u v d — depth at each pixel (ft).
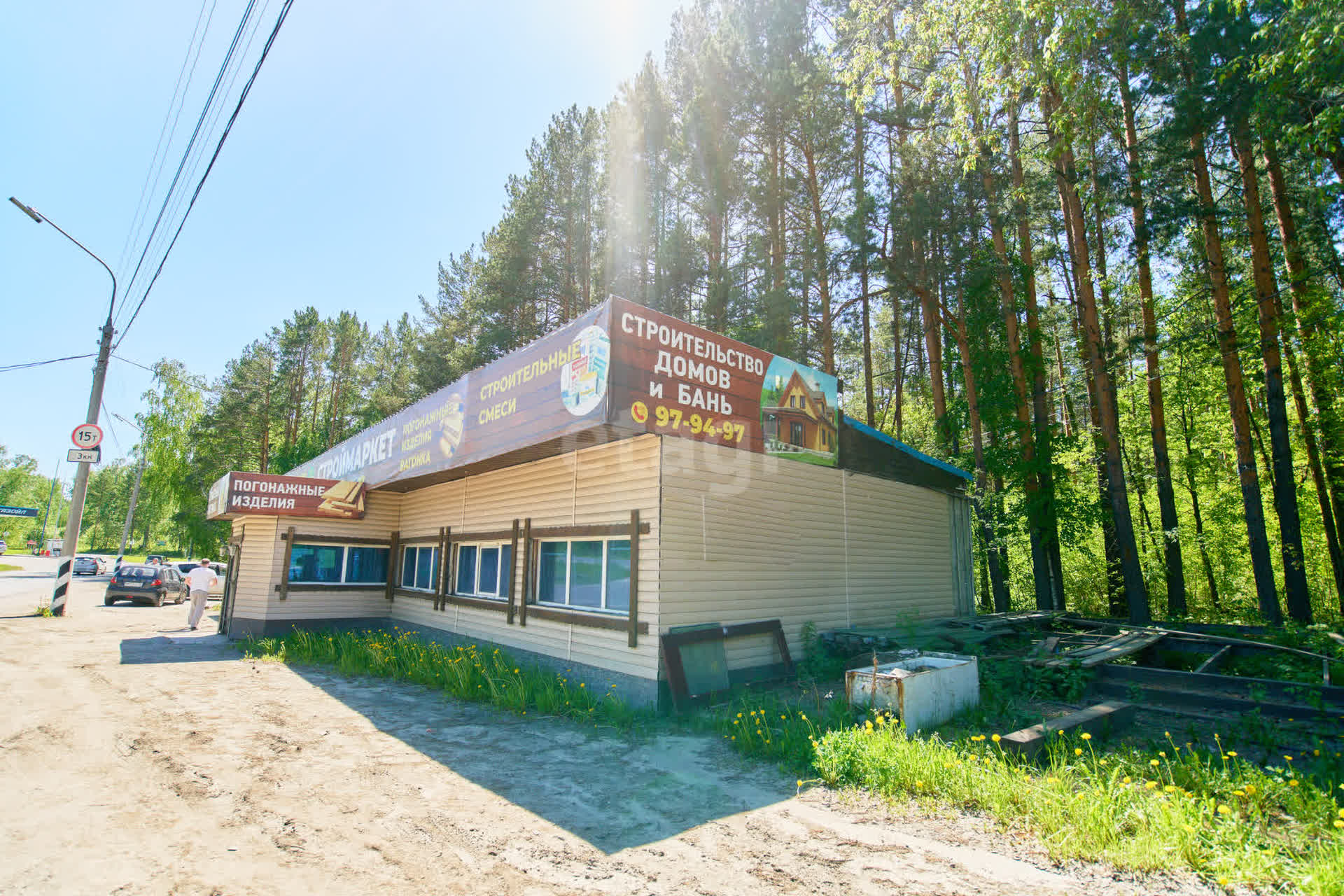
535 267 90.63
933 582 43.16
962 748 19.21
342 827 14.75
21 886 11.52
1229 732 20.95
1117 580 64.54
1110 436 48.88
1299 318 49.34
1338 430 54.24
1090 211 53.83
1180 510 78.79
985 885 12.10
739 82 68.85
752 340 62.34
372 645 39.68
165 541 287.69
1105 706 22.63
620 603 29.25
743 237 75.77
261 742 21.54
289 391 144.46
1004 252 57.26
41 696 27.20
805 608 33.19
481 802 16.47
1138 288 63.93
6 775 17.43
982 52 37.86
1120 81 43.83
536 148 94.68
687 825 15.03
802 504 34.09
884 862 13.10
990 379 59.11
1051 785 15.51
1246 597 71.05
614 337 24.25
